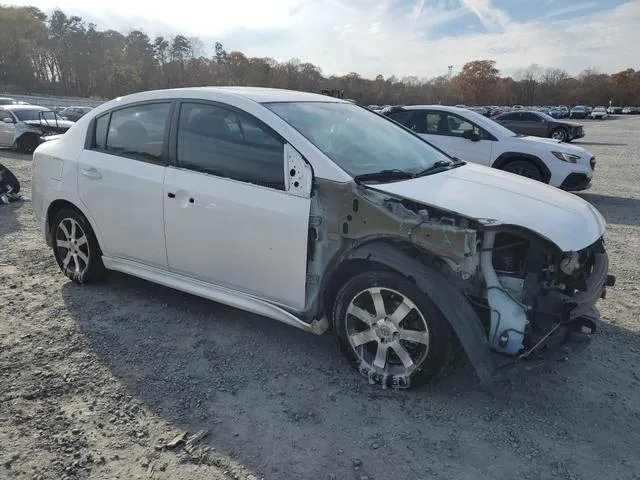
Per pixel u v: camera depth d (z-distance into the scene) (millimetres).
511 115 24812
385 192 2967
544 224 2887
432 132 9930
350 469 2465
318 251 3152
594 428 2771
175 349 3564
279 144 3258
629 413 2904
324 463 2504
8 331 3787
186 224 3625
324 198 3082
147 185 3797
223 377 3232
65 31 105188
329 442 2650
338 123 3760
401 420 2824
